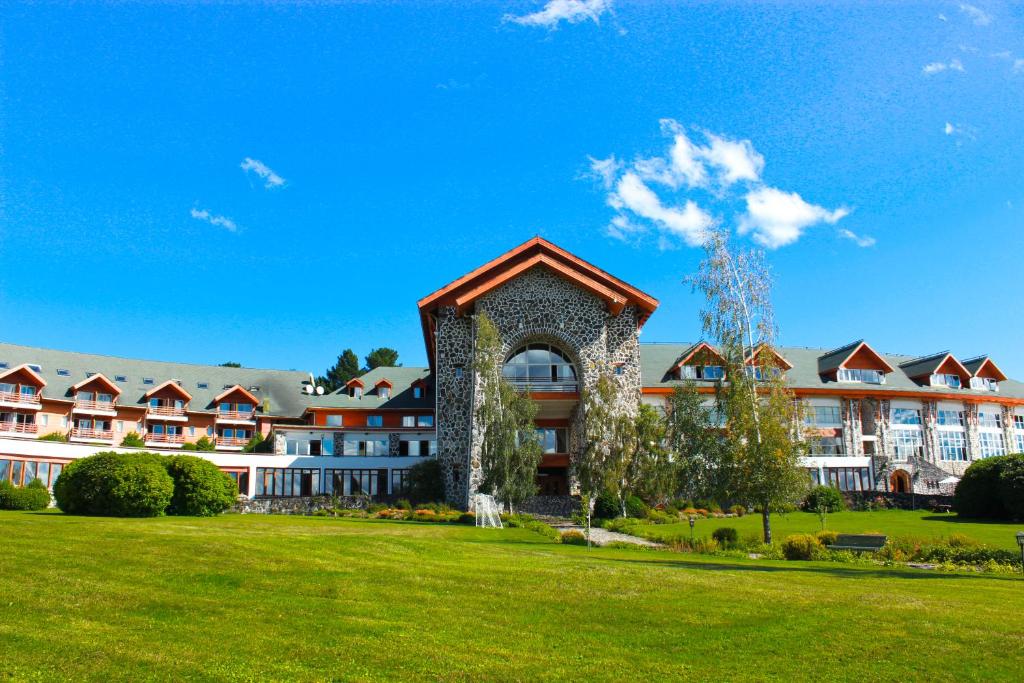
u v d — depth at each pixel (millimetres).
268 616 12680
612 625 13266
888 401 62281
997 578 20734
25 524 20156
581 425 46250
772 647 12102
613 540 31703
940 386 64562
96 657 10258
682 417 43000
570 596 15242
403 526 33000
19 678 9375
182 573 15188
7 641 10586
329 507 45031
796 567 22438
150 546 17469
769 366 33594
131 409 69312
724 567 21453
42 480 43250
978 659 11594
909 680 10711
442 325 47781
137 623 11891
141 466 30922
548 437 52688
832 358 63688
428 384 68000
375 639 11797
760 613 14195
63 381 67812
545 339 47875
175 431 71125
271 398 76750
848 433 60281
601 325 47000
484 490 40438
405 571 16781
